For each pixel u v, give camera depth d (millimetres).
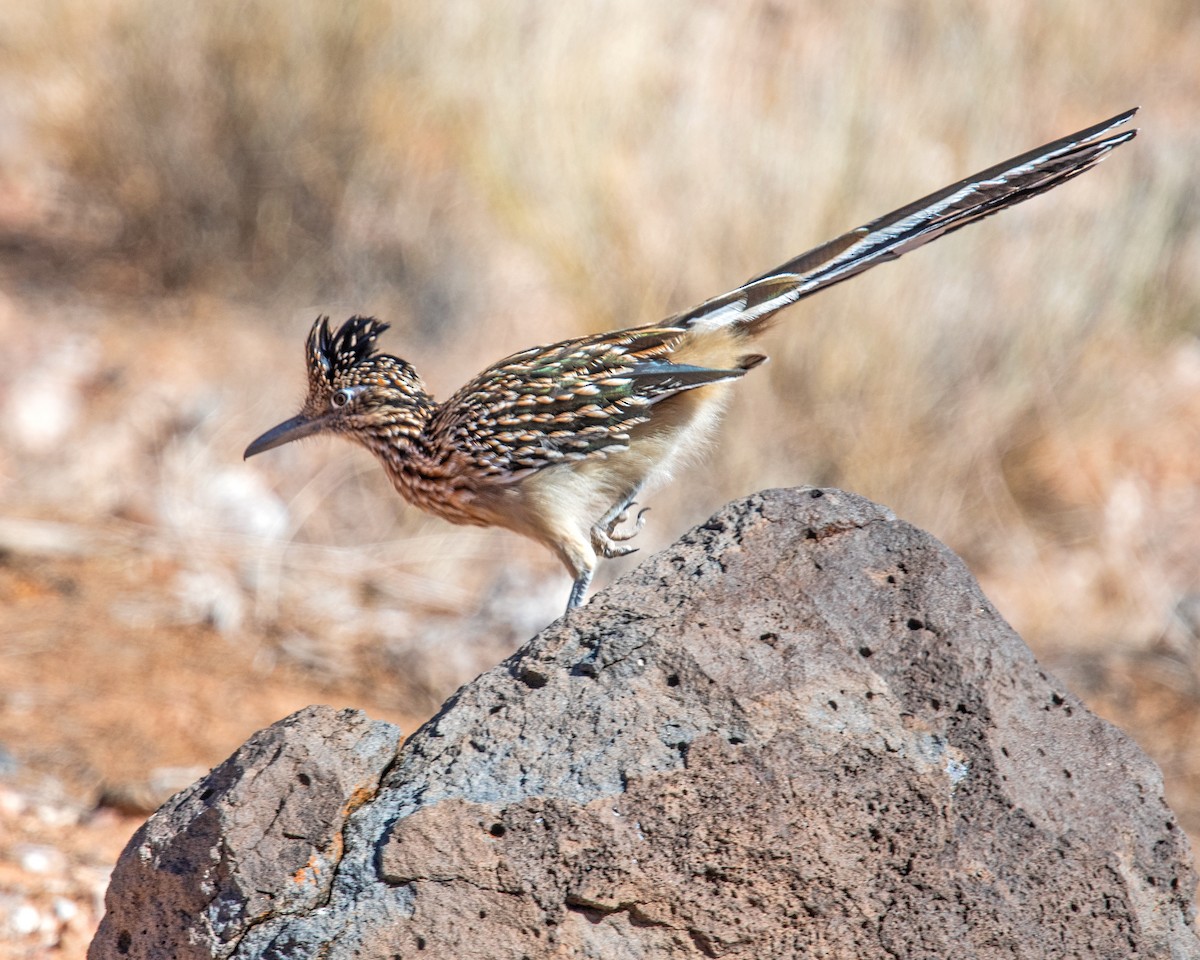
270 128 15445
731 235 12805
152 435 13516
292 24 15492
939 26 14977
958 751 4727
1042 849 4672
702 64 15367
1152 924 4730
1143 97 17500
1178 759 11594
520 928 4344
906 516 13188
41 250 15539
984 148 13172
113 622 11422
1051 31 17062
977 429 13484
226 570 12312
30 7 16266
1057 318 13812
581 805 4434
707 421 7320
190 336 14805
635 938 4422
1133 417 14805
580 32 15062
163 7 15531
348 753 4512
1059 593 13398
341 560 12750
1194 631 13102
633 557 12391
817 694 4703
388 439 7859
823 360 12898
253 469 13430
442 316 15391
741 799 4520
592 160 13430
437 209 15836
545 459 7148
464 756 4535
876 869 4574
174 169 15484
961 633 4879
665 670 4680
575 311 13258
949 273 13336
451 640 11828
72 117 15836
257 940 4305
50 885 7828
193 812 4492
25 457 13109
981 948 4551
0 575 11773
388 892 4316
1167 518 14211
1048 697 4918
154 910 4449
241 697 10734
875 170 12836
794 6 16844
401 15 15703
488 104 15023
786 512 5043
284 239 15602
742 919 4477
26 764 9344
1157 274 14938
